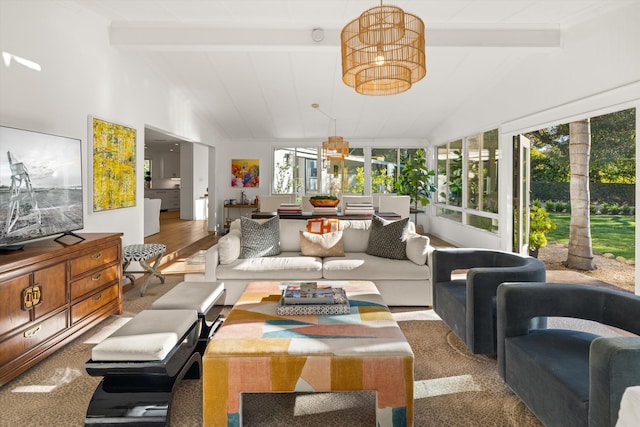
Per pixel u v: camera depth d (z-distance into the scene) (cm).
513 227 539
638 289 324
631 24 322
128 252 392
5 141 236
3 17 278
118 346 175
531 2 349
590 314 188
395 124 792
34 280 231
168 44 409
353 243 407
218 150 885
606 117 719
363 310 224
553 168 834
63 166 295
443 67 515
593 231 737
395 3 353
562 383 148
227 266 351
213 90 600
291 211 511
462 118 687
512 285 199
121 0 351
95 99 388
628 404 105
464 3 353
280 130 838
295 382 170
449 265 306
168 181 1412
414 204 908
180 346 204
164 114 558
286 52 477
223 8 367
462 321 252
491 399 204
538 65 451
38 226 265
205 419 170
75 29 356
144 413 175
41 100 314
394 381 171
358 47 249
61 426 182
